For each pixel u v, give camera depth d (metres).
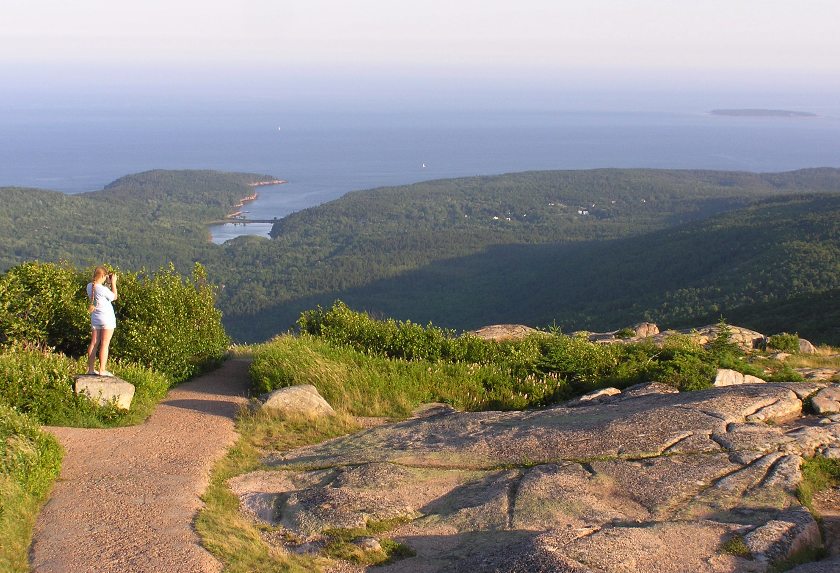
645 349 13.34
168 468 7.42
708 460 6.68
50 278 12.09
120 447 8.08
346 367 11.68
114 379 9.52
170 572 5.11
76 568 5.16
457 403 11.16
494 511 6.05
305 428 9.39
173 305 12.41
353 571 5.40
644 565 4.71
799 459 6.57
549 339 14.45
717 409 7.89
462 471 7.11
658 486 6.24
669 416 7.78
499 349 13.91
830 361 14.58
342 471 7.29
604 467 6.74
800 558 4.98
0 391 8.95
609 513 5.82
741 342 16.73
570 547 4.87
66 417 8.94
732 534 5.17
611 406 8.93
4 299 11.48
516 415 9.11
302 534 6.02
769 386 8.79
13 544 5.43
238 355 14.73
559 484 6.38
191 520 6.06
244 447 8.52
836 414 7.88
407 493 6.64
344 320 14.85
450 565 5.29
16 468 6.41
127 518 6.05
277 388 10.97
